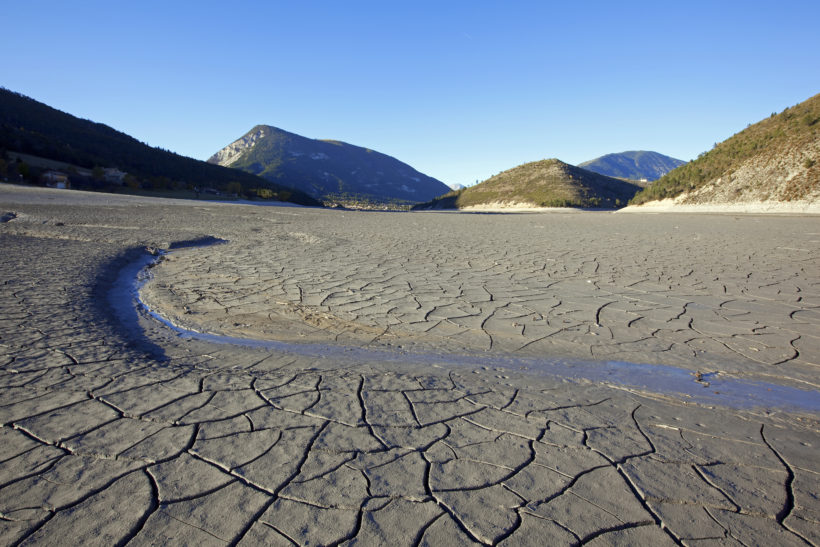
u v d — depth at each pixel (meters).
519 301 5.66
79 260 7.54
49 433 2.35
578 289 6.35
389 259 8.98
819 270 7.74
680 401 2.99
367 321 4.81
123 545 1.63
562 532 1.75
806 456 2.33
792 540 1.73
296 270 7.64
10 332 3.88
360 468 2.13
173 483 1.98
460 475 2.10
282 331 4.46
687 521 1.83
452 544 1.67
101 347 3.66
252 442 2.33
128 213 19.98
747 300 5.71
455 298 5.80
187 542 1.65
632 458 2.27
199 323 4.68
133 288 6.18
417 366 3.56
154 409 2.65
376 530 1.73
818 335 4.35
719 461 2.27
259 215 24.02
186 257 8.93
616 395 3.06
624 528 1.78
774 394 3.12
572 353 3.91
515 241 12.75
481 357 3.80
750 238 13.12
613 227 18.77
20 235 10.73
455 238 13.56
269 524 1.75
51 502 1.84
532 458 2.25
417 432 2.48
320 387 3.04
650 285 6.61
